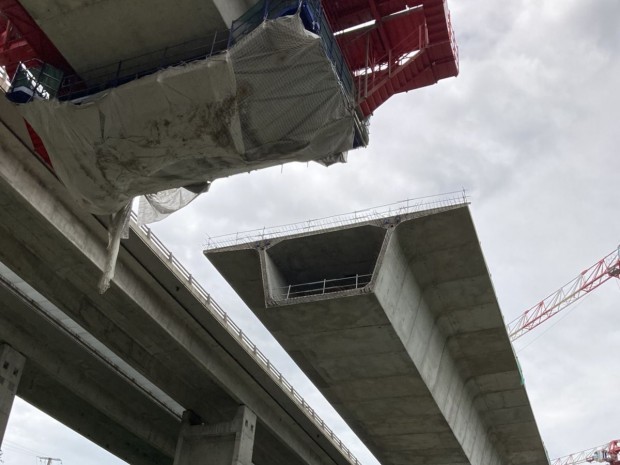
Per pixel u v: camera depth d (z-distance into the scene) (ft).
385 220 88.89
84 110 61.82
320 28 62.59
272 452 136.15
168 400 122.83
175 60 63.93
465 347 111.96
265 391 118.93
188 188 75.72
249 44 56.95
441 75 80.84
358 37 79.36
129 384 114.01
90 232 84.64
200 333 104.01
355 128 76.43
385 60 80.84
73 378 106.83
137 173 65.51
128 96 60.39
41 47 66.85
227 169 65.46
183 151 63.21
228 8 61.00
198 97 59.41
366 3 76.07
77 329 103.04
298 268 95.91
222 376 110.52
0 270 92.12
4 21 75.20
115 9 60.18
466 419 125.39
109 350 107.96
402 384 104.22
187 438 116.47
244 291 98.73
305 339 96.84
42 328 98.27
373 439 124.57
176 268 94.79
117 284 88.43
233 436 114.21
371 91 75.72
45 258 85.25
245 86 58.75
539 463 153.58
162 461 137.49
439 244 91.09
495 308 101.19
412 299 96.94
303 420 127.44
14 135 72.43
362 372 102.83
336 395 110.83
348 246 91.86
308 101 61.00
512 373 117.80
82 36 63.26
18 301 93.50
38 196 77.25
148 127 61.72
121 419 117.19
